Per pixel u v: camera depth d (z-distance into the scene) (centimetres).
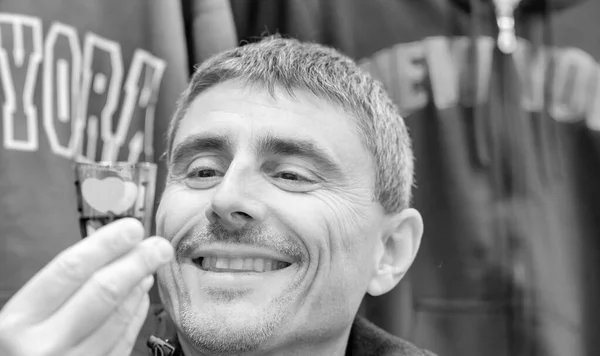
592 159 272
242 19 270
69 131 240
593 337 271
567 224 267
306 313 159
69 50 242
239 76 168
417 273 264
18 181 230
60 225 234
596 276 270
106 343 116
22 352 109
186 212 162
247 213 153
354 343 192
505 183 264
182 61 252
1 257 226
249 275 156
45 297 113
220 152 165
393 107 190
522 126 266
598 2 275
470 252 262
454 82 269
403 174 188
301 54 174
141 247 117
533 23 273
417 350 192
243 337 152
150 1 253
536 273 261
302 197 160
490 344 261
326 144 163
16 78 234
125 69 249
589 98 272
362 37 270
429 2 271
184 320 156
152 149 249
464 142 266
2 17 235
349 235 165
